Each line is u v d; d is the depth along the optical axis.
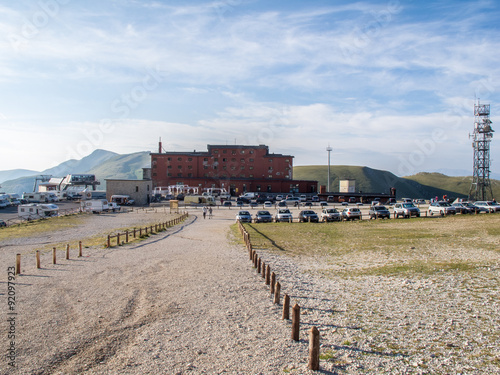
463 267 18.66
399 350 9.65
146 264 21.53
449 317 11.98
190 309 13.05
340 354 9.47
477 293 14.36
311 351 8.58
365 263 21.58
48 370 8.45
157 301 13.96
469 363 8.82
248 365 8.80
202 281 17.31
